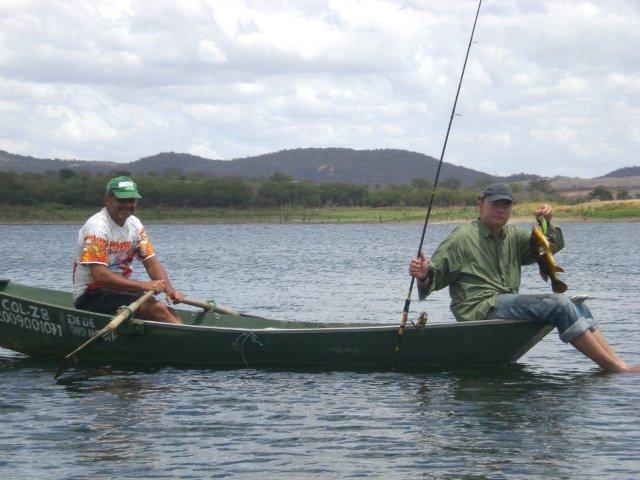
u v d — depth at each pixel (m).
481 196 10.05
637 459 6.83
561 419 7.96
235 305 17.84
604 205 106.25
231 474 6.57
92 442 7.33
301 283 23.72
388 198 145.50
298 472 6.61
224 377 9.88
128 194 10.52
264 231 88.69
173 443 7.32
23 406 8.52
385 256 38.81
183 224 119.06
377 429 7.71
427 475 6.53
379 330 10.09
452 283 10.16
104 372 10.17
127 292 10.78
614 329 13.63
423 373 9.96
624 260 32.75
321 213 132.00
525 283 22.84
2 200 131.25
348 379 9.72
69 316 10.57
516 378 9.69
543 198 133.25
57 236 73.69
